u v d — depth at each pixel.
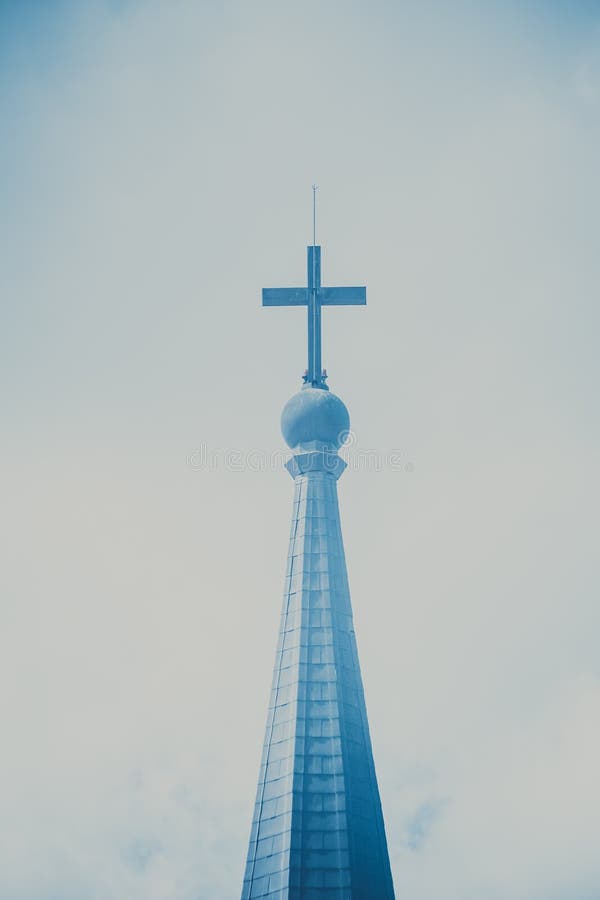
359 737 152.38
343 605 163.00
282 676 156.75
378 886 140.75
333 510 170.62
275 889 139.00
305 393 176.88
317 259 188.00
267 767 149.50
